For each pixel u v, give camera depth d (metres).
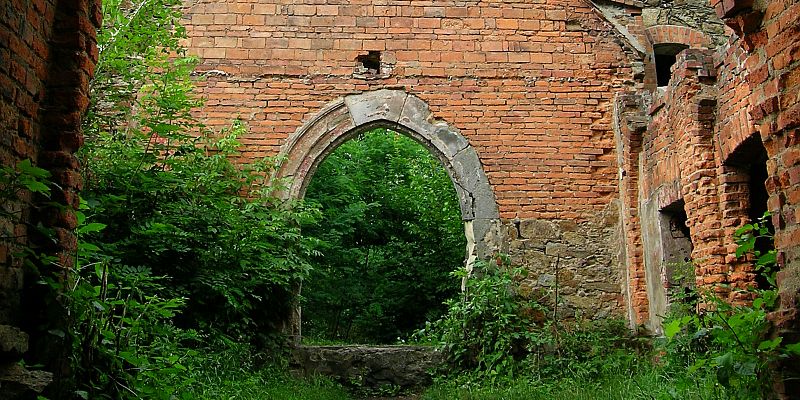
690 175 7.34
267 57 9.53
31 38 3.57
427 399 7.61
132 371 4.16
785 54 3.66
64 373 3.56
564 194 9.52
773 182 3.81
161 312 4.61
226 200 8.30
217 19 9.58
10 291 3.34
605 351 8.65
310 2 9.70
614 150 9.67
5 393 2.94
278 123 9.40
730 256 6.80
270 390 7.06
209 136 8.83
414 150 17.70
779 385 3.45
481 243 9.31
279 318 8.94
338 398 7.80
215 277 7.63
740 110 6.59
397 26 9.74
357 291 14.91
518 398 7.06
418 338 14.09
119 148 7.58
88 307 3.78
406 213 16.27
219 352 7.38
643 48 9.95
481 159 9.52
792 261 3.63
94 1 4.07
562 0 9.99
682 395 4.99
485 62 9.74
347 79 9.58
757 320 3.74
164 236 7.21
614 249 9.41
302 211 9.06
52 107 3.78
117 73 8.13
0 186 3.21
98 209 6.69
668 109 8.09
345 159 16.31
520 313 9.03
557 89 9.76
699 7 10.52
